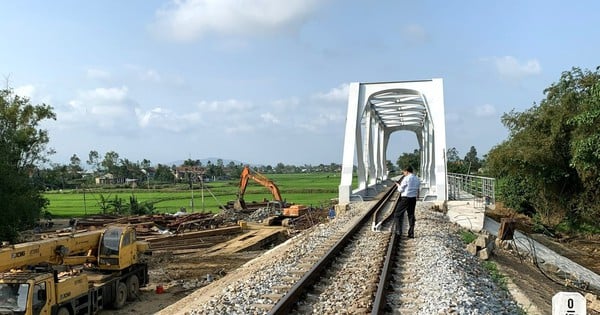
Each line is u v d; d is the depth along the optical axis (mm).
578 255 25250
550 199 33969
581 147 24203
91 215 52625
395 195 39594
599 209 29781
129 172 142125
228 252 27438
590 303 13289
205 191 98312
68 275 14047
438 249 13930
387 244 14875
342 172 31906
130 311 16141
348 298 9344
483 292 10055
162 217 42344
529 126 34125
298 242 18531
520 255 19516
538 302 10703
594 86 23875
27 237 32594
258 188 107750
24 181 30797
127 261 16906
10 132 36281
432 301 8773
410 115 53469
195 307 9852
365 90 34000
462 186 39250
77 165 136750
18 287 11789
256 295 9797
